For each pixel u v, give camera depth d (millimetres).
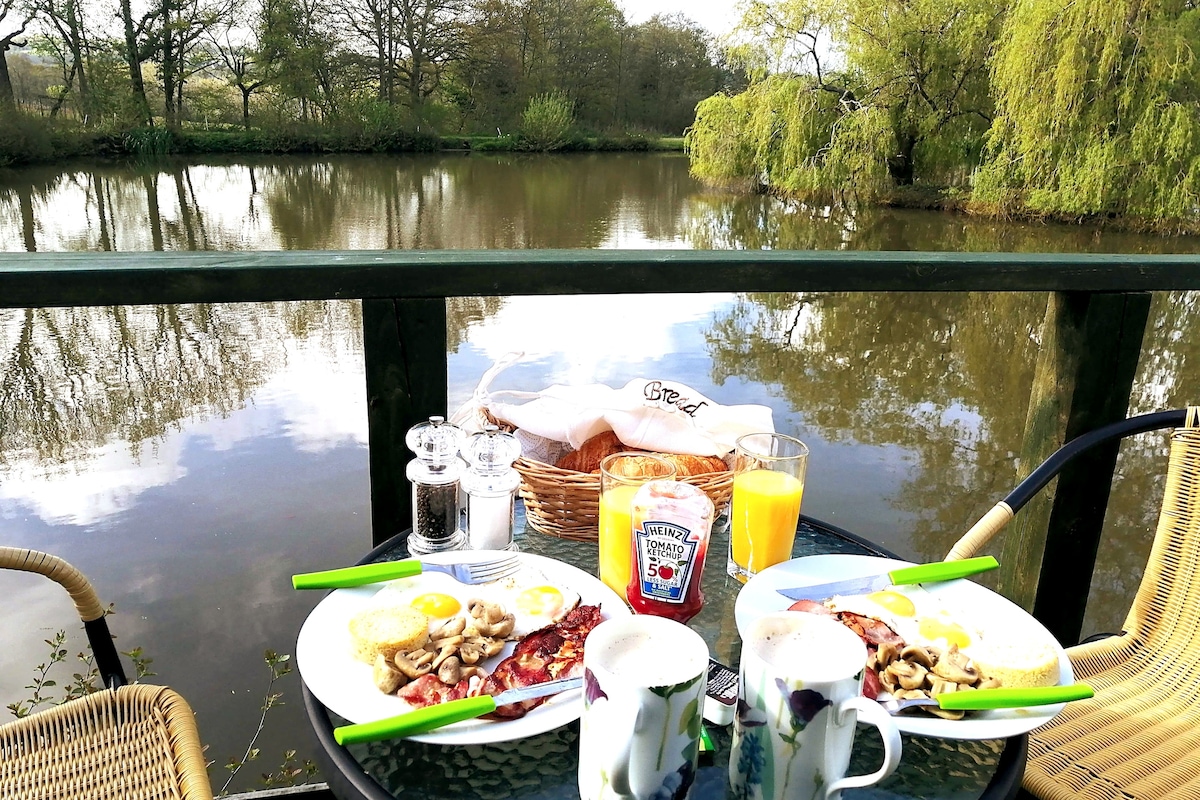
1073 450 1062
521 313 7656
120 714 918
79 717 909
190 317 7551
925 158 12977
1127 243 10344
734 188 16000
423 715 594
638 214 13883
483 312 7602
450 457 959
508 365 1226
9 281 864
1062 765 942
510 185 17797
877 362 6887
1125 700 1054
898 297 8594
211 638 2865
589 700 521
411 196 15914
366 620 702
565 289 1035
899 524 4348
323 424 5188
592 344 6812
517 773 614
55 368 6133
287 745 2279
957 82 12453
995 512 1005
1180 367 6598
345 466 4527
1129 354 1247
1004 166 11289
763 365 6695
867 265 1113
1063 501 1311
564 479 977
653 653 535
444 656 669
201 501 4062
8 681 2582
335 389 5895
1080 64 9641
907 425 5641
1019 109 10383
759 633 570
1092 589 3748
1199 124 9445
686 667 520
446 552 866
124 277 896
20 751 874
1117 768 938
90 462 4582
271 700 2203
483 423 1141
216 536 3680
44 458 4641
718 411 1116
